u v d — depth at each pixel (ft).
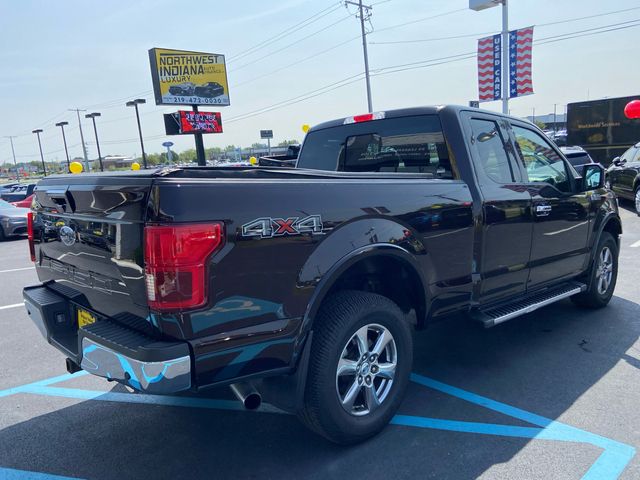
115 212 7.91
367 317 9.47
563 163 15.34
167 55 84.38
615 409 10.75
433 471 8.89
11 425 11.27
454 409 11.08
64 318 10.18
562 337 15.08
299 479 8.86
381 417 9.94
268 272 8.07
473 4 55.52
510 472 8.76
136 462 9.64
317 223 8.69
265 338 8.13
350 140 14.37
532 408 10.98
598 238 16.46
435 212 10.73
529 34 53.78
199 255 7.30
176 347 7.23
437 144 12.14
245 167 9.34
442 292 11.16
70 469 9.48
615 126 53.98
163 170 7.88
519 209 12.75
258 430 10.68
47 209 10.28
